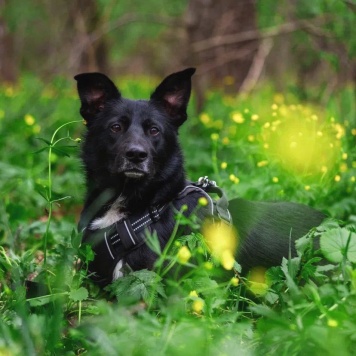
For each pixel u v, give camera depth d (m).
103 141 7.12
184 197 7.00
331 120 10.59
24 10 27.38
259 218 7.33
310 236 6.21
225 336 5.03
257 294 6.32
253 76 17.73
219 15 18.09
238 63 20.02
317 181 10.28
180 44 23.64
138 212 6.83
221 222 6.80
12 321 5.72
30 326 5.23
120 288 6.02
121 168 6.83
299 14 15.28
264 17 16.33
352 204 9.66
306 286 5.57
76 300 5.96
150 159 6.86
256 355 5.00
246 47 18.64
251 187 9.80
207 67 18.48
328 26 14.29
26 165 12.80
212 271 6.07
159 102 7.38
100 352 5.07
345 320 4.95
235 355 4.80
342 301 5.26
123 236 6.65
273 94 20.16
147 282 6.01
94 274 6.71
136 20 19.05
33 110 17.22
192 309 5.79
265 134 10.41
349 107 14.20
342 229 6.02
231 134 12.91
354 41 13.87
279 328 5.00
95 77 7.35
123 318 5.24
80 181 11.58
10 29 29.36
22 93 22.58
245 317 6.22
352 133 11.10
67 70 18.66
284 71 19.84
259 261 7.06
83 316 6.30
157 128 7.11
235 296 6.38
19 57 35.91
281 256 7.14
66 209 11.35
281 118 12.28
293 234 7.30
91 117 7.40
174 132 7.27
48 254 8.09
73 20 20.94
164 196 6.90
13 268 6.43
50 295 5.95
